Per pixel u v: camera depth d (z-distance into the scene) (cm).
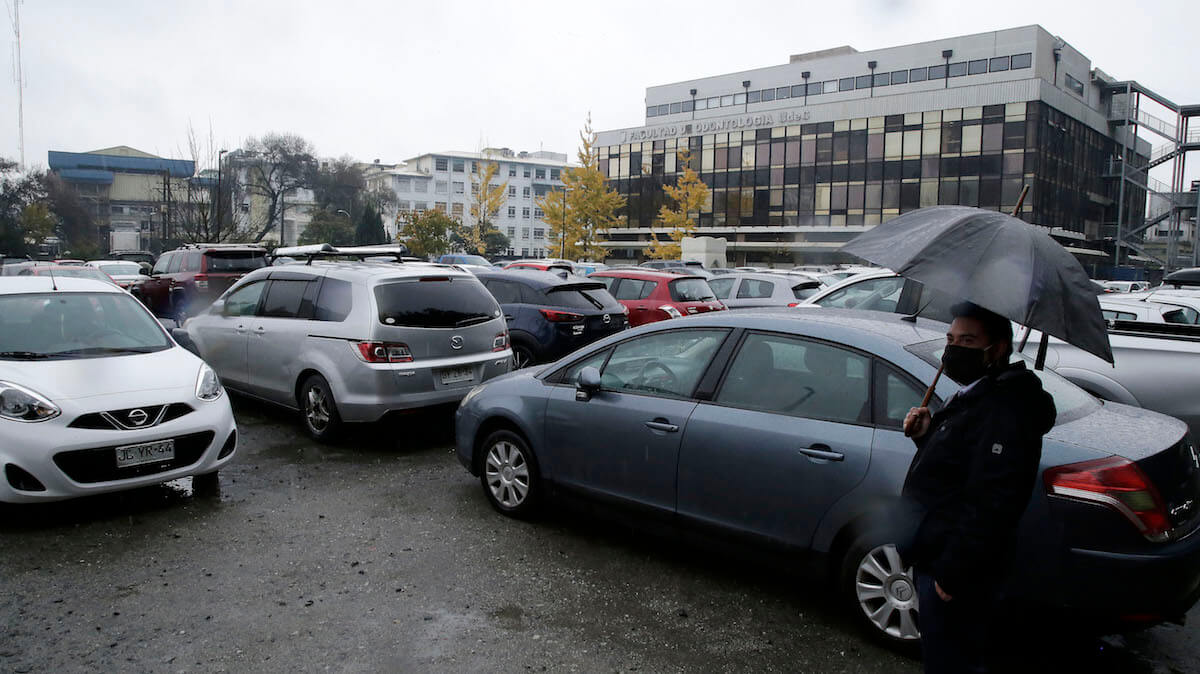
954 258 216
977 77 5275
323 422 689
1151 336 597
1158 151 5500
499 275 997
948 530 216
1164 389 573
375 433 744
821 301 886
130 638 348
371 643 347
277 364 728
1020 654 351
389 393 650
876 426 351
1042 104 4716
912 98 5125
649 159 6638
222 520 501
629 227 6806
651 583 416
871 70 5728
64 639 346
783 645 352
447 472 617
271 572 422
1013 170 4781
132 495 548
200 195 3612
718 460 393
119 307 621
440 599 392
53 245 6556
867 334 380
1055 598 303
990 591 217
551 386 491
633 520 439
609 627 366
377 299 663
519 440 500
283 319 732
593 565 438
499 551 455
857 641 356
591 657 339
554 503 483
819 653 346
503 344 746
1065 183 5100
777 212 5831
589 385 451
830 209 5547
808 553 366
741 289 1395
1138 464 304
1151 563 295
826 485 355
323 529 487
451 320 696
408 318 668
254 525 493
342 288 689
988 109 4841
